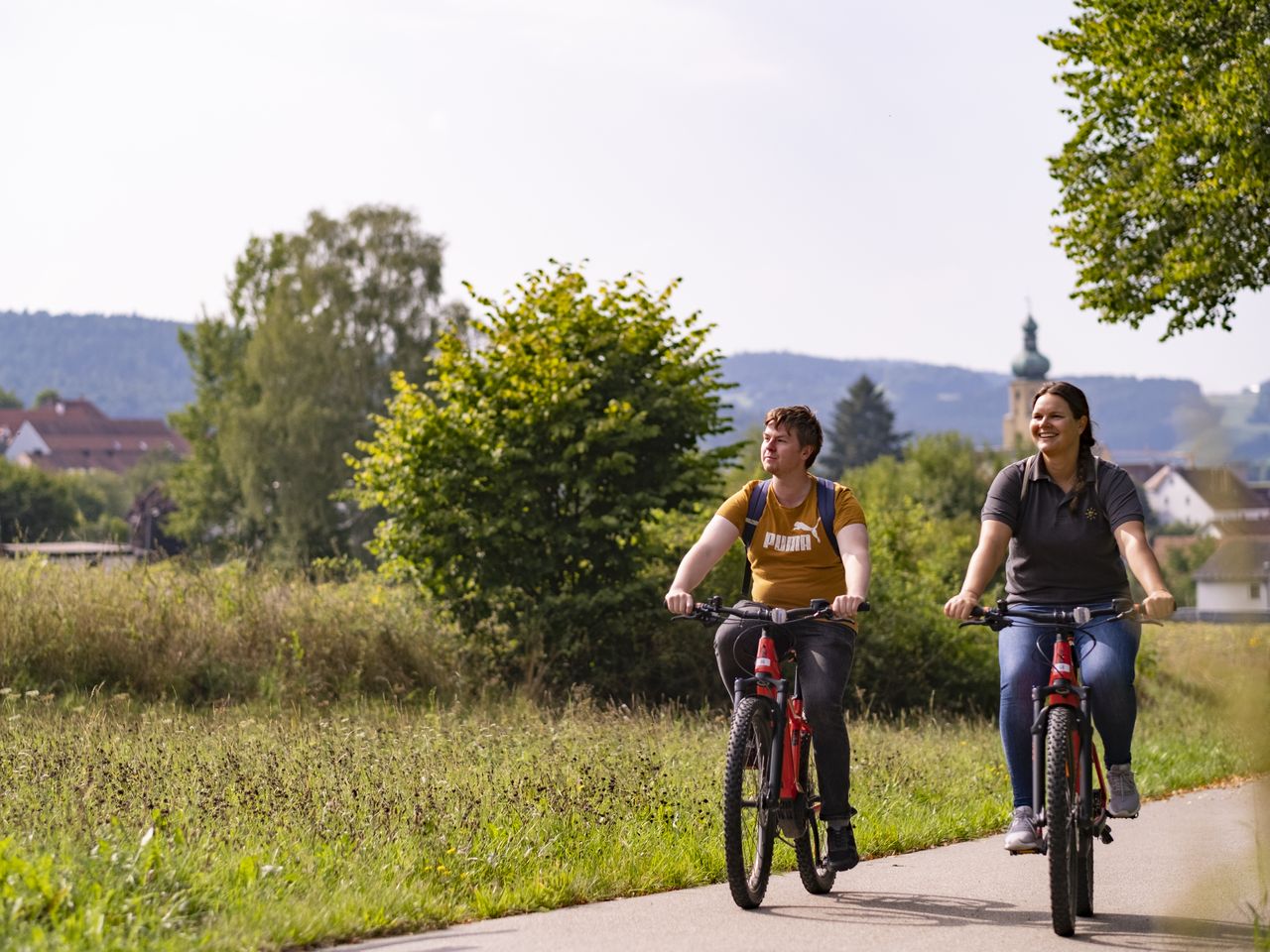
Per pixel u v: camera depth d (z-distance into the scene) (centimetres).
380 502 2819
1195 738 2577
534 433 2805
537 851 1061
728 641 992
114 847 901
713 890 1030
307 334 9962
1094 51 3534
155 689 2183
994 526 940
